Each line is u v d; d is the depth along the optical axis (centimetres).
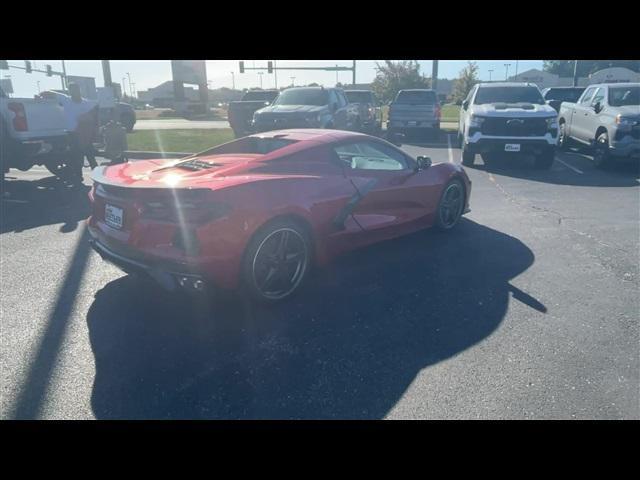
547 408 276
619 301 412
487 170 1102
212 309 402
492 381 302
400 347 343
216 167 425
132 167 457
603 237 588
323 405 283
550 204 764
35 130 838
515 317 385
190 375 312
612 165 1112
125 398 290
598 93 1187
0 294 433
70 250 555
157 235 361
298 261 416
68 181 975
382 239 506
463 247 551
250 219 366
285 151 443
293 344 348
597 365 318
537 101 1195
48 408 281
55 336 360
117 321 383
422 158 539
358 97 1894
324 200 423
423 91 1864
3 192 879
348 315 390
